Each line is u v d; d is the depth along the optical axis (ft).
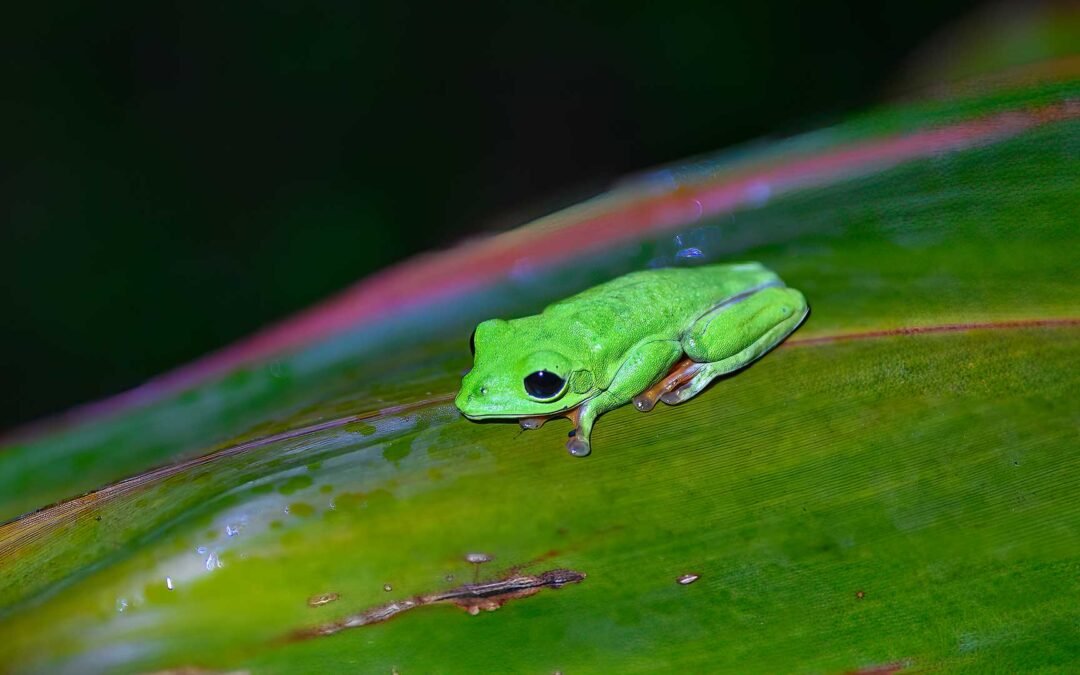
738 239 1.69
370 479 1.54
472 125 2.56
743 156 1.75
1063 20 1.82
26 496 1.61
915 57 2.11
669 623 1.50
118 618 1.50
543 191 2.46
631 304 1.60
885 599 1.49
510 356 1.59
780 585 1.50
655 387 1.58
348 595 1.51
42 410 2.00
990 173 1.66
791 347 1.59
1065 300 1.59
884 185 1.68
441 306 1.71
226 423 1.64
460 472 1.54
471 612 1.50
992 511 1.51
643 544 1.52
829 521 1.52
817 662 1.48
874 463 1.54
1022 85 1.71
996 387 1.55
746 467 1.54
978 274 1.61
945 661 1.48
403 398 1.60
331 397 1.63
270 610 1.50
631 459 1.55
